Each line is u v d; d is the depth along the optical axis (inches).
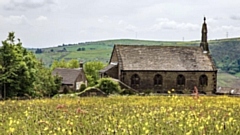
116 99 1537.9
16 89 2488.9
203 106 898.1
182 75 3371.1
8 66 2486.5
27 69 2529.5
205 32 3607.3
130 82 3253.0
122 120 556.4
